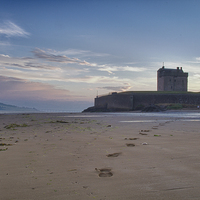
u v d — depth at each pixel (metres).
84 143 6.93
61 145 6.59
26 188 3.17
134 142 6.97
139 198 2.80
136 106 82.50
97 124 14.53
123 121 17.48
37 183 3.36
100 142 7.08
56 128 11.90
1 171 3.98
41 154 5.36
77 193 2.98
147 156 5.04
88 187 3.18
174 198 2.78
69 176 3.68
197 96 83.94
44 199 2.80
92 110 92.38
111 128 11.67
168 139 7.46
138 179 3.47
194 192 2.94
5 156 5.15
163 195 2.87
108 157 5.03
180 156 4.95
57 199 2.80
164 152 5.42
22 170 4.03
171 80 100.88
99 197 2.84
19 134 9.31
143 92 90.31
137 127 12.09
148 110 63.00
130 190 3.04
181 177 3.52
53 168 4.15
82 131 10.32
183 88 102.00
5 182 3.41
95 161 4.66
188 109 60.56
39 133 9.62
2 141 7.43
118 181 3.41
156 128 11.30
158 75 106.12
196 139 7.32
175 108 62.38
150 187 3.14
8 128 11.91
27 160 4.77
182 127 11.70
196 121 16.53
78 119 20.88
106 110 86.81
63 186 3.23
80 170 4.02
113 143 6.87
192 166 4.12
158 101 83.06
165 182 3.31
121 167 4.17
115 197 2.84
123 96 85.69
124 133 9.35
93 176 3.67
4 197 2.88
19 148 6.13
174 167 4.09
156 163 4.40
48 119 20.73
